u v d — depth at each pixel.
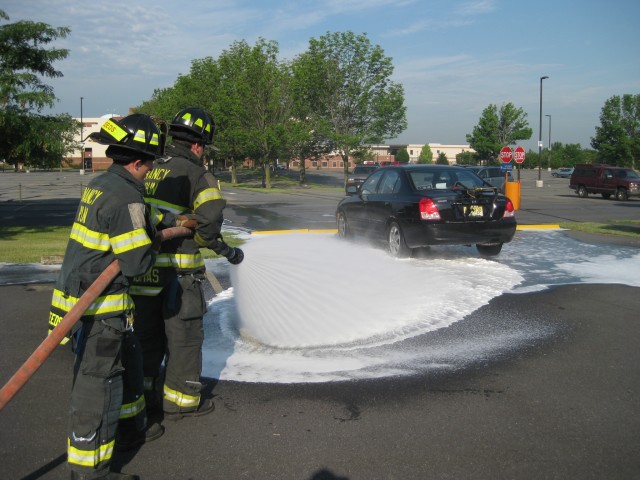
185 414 3.78
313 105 39.56
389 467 3.19
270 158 41.56
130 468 3.19
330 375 4.55
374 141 38.66
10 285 7.85
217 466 3.21
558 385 4.35
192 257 3.71
